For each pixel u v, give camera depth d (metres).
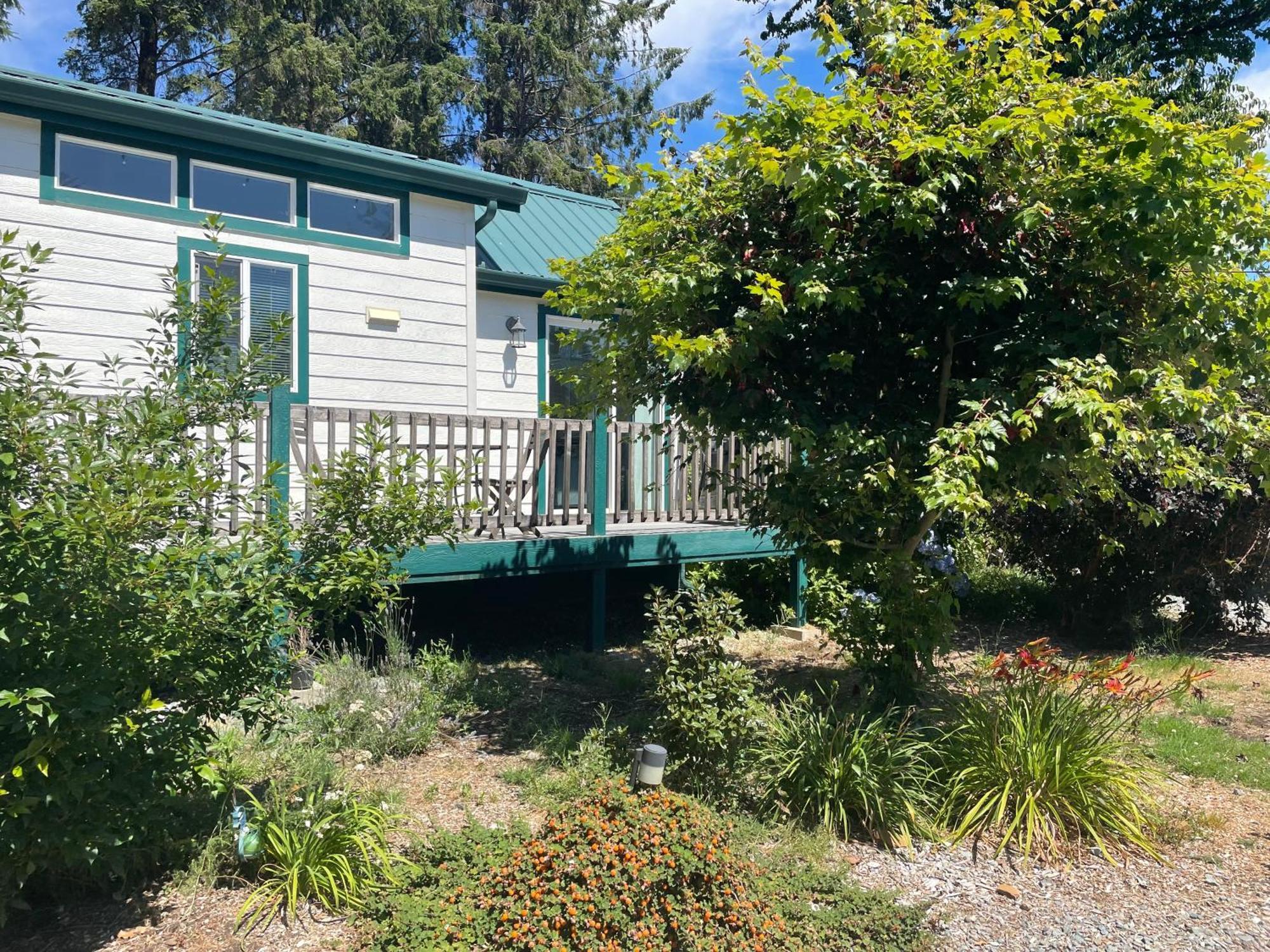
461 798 4.80
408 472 4.65
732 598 5.02
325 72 22.30
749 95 5.25
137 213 7.62
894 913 3.59
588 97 28.31
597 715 6.24
